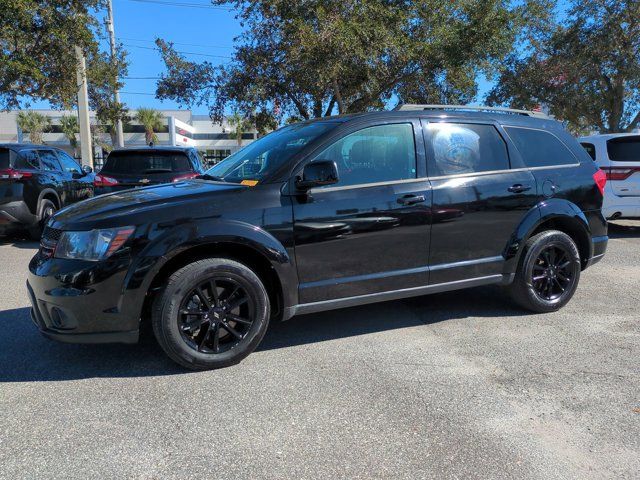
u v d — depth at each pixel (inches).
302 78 549.6
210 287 140.9
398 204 159.9
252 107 592.7
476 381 136.6
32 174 344.2
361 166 159.2
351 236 154.3
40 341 165.2
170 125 2180.1
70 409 122.0
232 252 148.0
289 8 523.2
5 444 107.4
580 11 725.3
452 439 109.5
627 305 202.2
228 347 144.9
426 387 133.2
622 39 697.6
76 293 131.1
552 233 187.3
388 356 153.6
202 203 139.8
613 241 346.6
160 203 139.6
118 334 134.3
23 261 291.0
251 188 145.6
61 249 136.9
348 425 115.0
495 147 181.6
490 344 162.6
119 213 135.7
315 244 149.9
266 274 151.7
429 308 199.8
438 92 640.4
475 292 221.8
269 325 181.3
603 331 173.5
